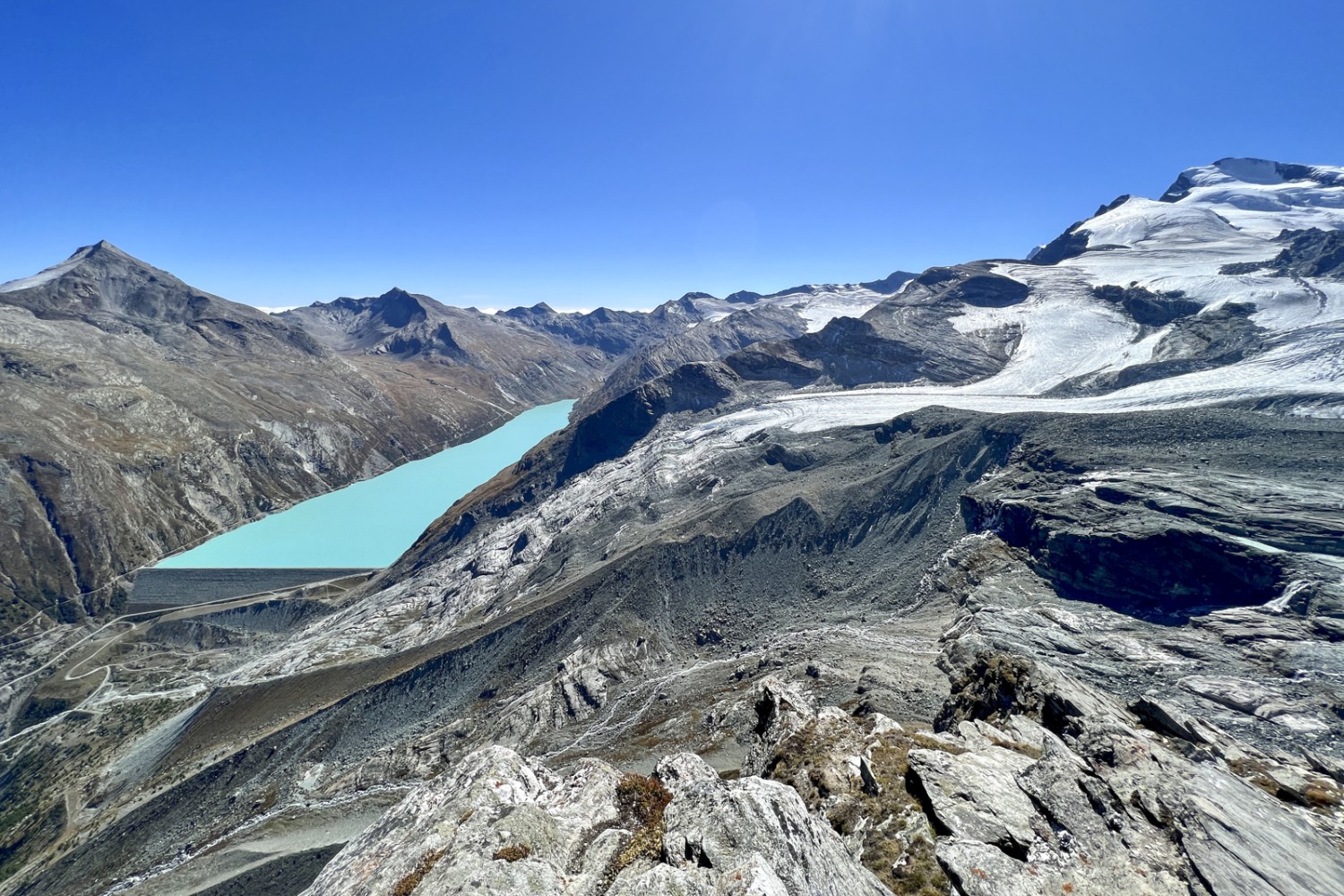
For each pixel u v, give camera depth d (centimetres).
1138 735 1959
